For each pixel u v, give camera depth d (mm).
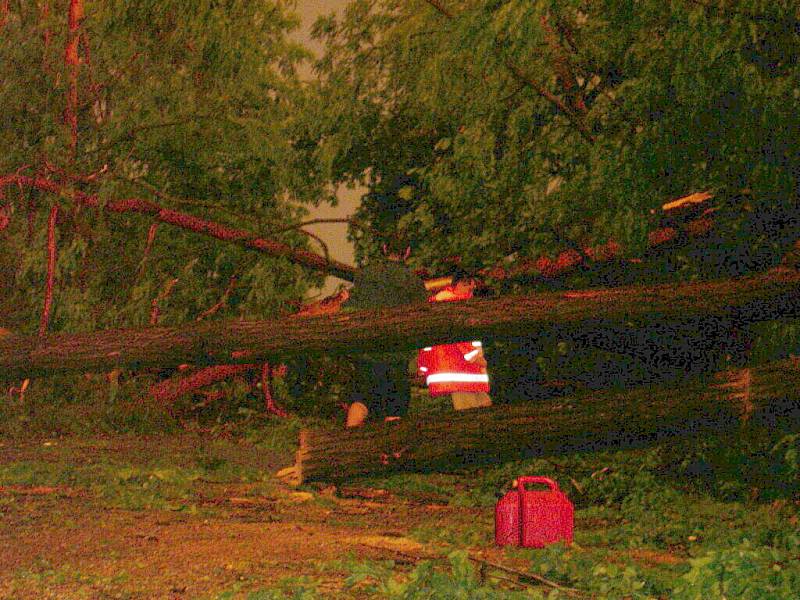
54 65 15758
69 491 9328
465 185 11117
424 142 14016
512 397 12750
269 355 8539
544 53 10867
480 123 10930
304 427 15594
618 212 9430
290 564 6215
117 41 16078
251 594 5125
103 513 8195
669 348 10555
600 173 9344
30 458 11742
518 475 11383
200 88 16328
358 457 8258
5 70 15500
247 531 7594
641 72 9820
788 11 8641
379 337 8367
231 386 16906
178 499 9320
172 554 6500
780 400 7812
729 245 10414
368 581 5656
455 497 10305
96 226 15805
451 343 8453
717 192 10203
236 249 15797
